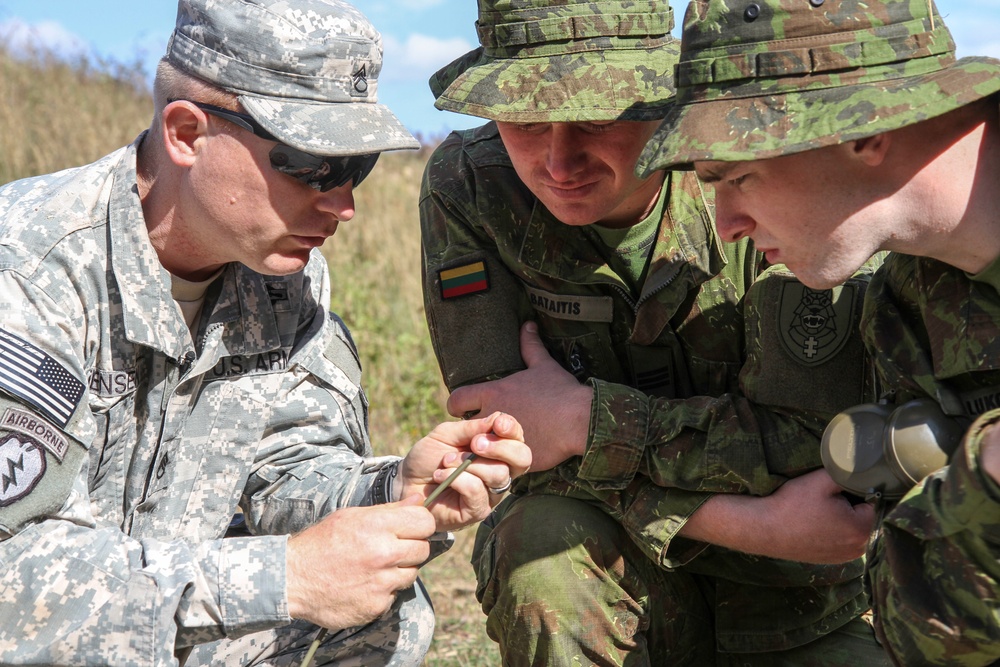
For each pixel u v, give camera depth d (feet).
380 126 7.04
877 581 5.75
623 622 7.53
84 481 6.86
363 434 8.43
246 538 6.68
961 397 5.89
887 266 6.52
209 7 6.88
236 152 6.82
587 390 7.46
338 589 6.53
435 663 10.44
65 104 36.37
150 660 6.36
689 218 7.64
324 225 7.11
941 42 5.77
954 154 5.53
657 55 7.19
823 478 7.05
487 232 7.99
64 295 6.83
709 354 7.77
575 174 7.03
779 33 5.69
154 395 7.54
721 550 7.93
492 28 7.50
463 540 13.75
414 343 19.75
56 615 6.34
